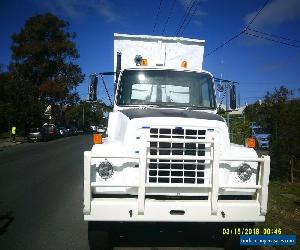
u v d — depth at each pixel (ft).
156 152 16.16
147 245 19.16
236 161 16.29
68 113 235.20
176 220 15.46
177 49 26.21
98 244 17.17
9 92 124.06
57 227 22.34
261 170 16.05
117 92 21.65
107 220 15.39
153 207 15.39
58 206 27.55
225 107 23.06
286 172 40.93
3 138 132.87
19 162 57.41
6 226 22.52
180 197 16.17
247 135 55.62
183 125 16.46
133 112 18.17
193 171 16.16
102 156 15.47
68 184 36.83
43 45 188.96
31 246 19.07
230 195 16.56
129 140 16.33
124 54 25.93
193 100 21.97
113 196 16.11
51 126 137.08
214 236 20.06
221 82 23.18
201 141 15.72
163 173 16.15
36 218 24.30
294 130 38.37
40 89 185.26
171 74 22.13
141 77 21.95
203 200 15.92
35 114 133.28
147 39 26.03
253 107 112.68
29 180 39.37
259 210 15.88
